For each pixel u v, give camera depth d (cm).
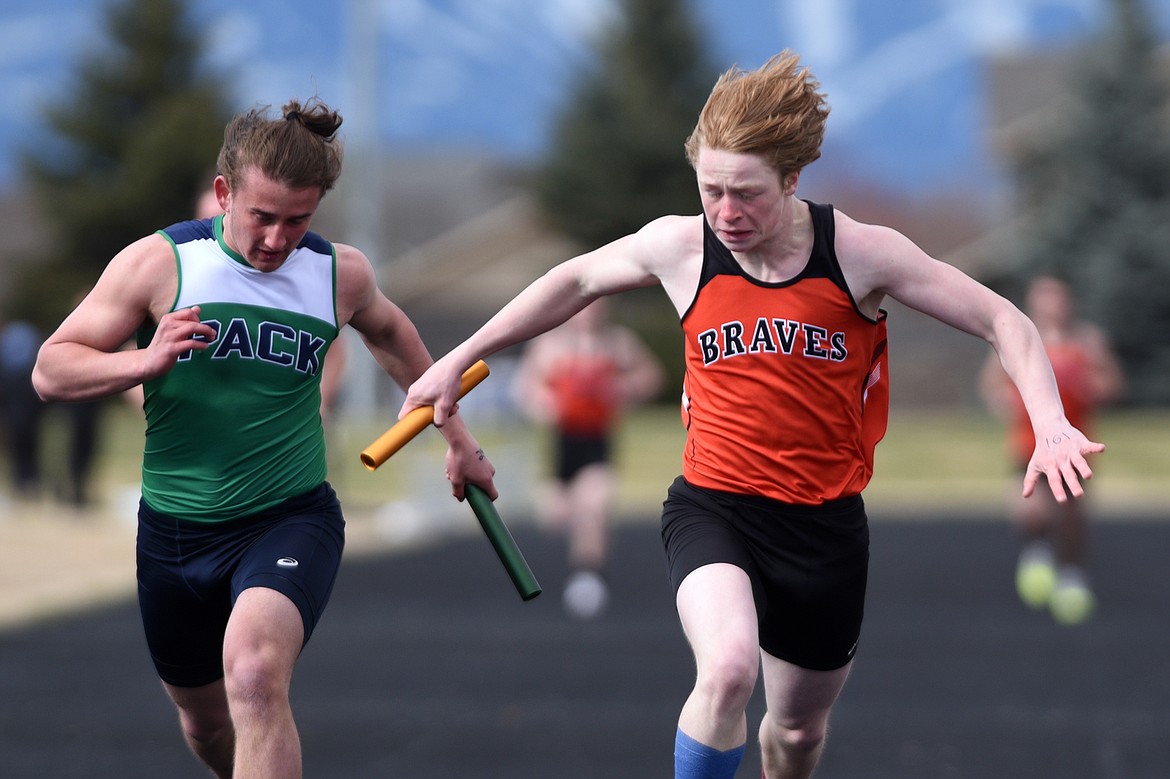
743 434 1472
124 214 16150
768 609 1506
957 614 3800
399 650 3262
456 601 4075
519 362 14612
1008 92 16788
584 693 2752
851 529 1488
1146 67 14875
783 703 1549
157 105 16750
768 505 1477
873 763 2203
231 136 1423
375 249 10219
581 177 17200
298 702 2672
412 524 6034
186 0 17012
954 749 2291
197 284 1447
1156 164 14588
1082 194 14625
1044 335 3869
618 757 2227
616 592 4262
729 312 1459
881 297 1474
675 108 17338
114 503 6494
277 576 1417
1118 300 13988
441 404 1525
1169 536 5769
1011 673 2959
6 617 3753
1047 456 1334
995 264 15412
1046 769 2156
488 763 2194
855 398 1477
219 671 1544
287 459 1493
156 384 1462
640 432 11412
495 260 18625
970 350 15362
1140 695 2722
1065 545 3744
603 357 3931
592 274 1530
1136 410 13938
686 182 17238
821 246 1436
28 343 6506
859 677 2931
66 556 4884
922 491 7931
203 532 1484
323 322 1493
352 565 4988
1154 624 3603
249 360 1458
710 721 1348
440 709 2600
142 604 1529
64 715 2562
